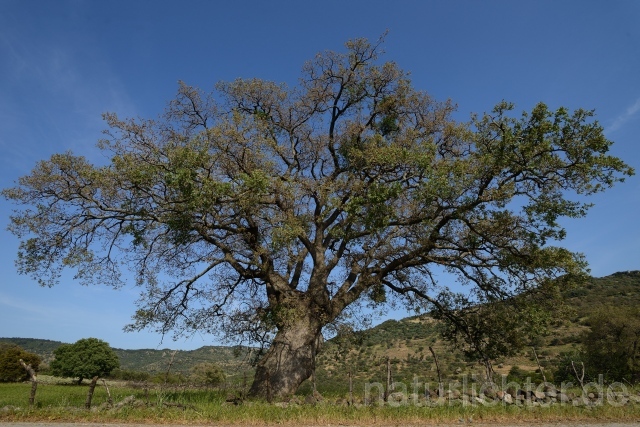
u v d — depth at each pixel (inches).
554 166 636.1
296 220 645.9
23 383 1680.6
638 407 511.5
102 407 469.7
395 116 829.2
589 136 612.7
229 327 710.5
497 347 762.8
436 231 691.4
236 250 725.9
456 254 748.6
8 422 408.8
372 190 634.8
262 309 710.5
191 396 594.6
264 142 664.4
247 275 735.1
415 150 697.0
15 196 636.7
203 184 593.3
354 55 811.4
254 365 723.4
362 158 719.7
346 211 645.3
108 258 690.8
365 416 438.9
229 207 658.8
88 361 1980.8
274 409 461.4
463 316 792.3
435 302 797.2
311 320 707.4
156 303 709.3
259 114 790.5
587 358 1453.0
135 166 602.9
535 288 690.8
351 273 764.0
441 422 431.8
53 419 423.5
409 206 694.5
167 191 623.2
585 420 456.1
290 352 682.8
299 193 687.7
